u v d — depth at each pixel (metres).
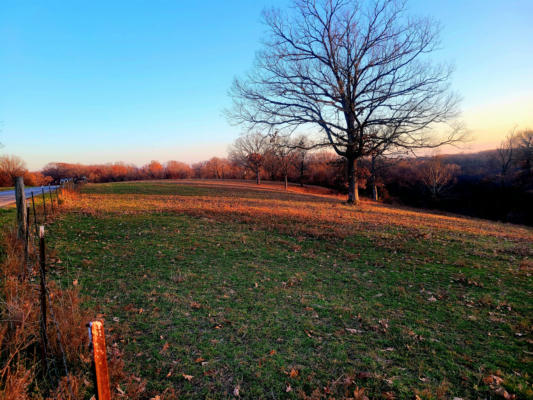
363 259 9.65
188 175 93.50
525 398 3.66
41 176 60.38
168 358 4.17
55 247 8.57
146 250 9.23
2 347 3.68
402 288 7.24
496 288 7.39
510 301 6.62
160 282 6.85
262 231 12.80
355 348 4.66
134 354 4.21
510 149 50.78
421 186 54.34
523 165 47.44
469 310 6.17
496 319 5.75
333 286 7.31
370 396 3.63
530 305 6.40
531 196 43.47
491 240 13.18
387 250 10.73
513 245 12.34
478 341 4.99
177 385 3.68
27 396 2.94
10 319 3.85
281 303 6.18
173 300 5.96
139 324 5.00
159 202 20.50
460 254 10.50
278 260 9.21
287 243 11.12
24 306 4.14
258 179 57.25
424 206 50.16
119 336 4.60
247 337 4.83
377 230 13.89
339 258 9.72
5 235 7.56
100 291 6.15
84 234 10.48
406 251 10.63
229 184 48.75
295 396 3.58
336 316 5.72
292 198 29.31
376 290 7.16
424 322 5.61
